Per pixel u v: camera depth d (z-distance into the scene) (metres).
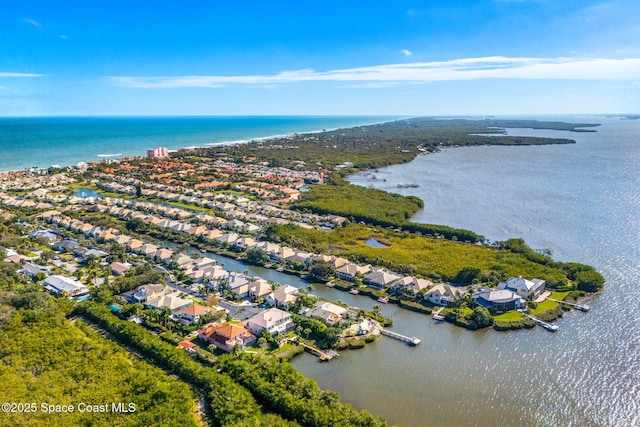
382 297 162.38
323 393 100.94
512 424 98.75
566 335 135.38
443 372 117.56
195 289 166.50
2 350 112.44
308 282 178.38
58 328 126.44
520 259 191.00
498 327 138.88
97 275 175.00
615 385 111.31
